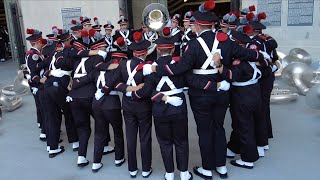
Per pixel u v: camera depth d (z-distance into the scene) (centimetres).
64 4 1008
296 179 327
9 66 1244
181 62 292
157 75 300
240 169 353
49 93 393
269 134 425
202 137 325
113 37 680
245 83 331
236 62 314
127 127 338
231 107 347
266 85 385
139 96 311
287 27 830
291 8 817
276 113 533
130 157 343
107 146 416
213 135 329
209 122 320
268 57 362
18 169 385
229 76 303
